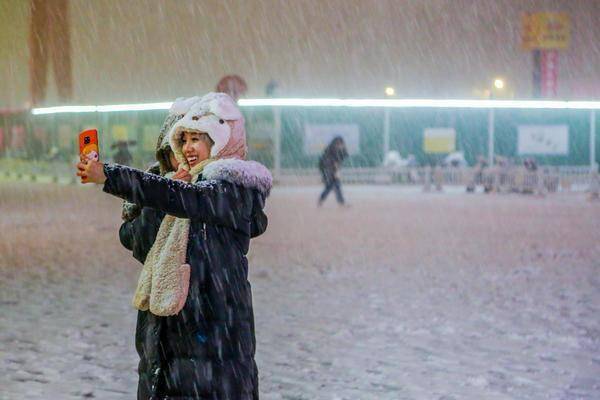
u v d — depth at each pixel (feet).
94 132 11.29
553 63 150.61
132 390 19.58
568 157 141.69
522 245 51.08
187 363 11.73
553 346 24.22
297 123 141.79
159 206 11.30
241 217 11.99
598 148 140.67
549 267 41.22
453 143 146.72
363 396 19.29
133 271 38.63
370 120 145.89
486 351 23.61
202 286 11.83
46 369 21.27
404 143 148.05
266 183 12.26
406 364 22.16
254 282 35.76
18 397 18.85
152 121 138.21
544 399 19.13
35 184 126.82
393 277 37.50
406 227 62.69
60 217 68.18
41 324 26.63
